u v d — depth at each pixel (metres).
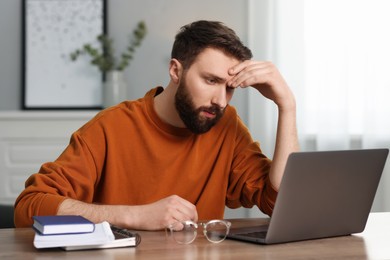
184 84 1.95
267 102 4.63
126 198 2.14
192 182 2.16
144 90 4.81
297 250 1.50
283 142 2.07
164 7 4.80
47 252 1.44
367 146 4.50
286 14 4.60
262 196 2.12
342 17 4.55
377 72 4.50
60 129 4.27
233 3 4.79
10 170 4.27
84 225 1.48
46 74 4.66
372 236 1.72
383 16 4.51
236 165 2.22
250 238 1.59
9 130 4.25
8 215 2.37
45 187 1.87
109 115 2.15
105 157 2.12
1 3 4.68
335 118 4.55
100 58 4.54
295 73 4.59
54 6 4.67
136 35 4.69
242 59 1.96
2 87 4.69
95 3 4.69
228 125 2.25
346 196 1.68
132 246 1.50
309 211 1.61
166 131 2.15
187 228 1.64
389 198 4.45
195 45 1.92
